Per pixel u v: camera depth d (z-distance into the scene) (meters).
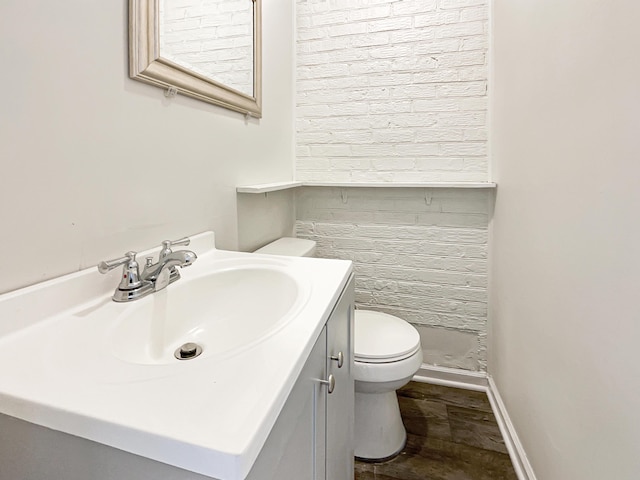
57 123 0.63
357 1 1.77
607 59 0.67
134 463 0.37
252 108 1.36
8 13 0.54
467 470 1.24
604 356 0.69
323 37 1.84
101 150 0.72
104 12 0.71
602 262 0.69
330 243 1.92
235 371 0.45
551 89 0.93
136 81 0.80
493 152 1.59
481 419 1.51
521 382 1.20
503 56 1.42
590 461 0.74
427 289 1.79
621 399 0.63
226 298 0.89
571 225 0.82
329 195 1.90
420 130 1.73
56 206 0.63
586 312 0.75
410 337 1.34
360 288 1.89
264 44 1.52
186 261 0.74
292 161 1.91
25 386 0.42
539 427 1.04
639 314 0.58
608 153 0.67
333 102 1.85
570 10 0.82
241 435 0.34
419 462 1.27
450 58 1.66
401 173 1.78
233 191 1.28
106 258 0.74
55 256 0.63
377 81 1.77
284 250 1.51
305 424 0.56
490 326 1.67
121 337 0.60
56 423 0.39
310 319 0.60
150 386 0.42
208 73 1.08
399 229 1.81
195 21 1.01
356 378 1.23
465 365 1.76
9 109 0.55
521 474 1.18
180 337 0.78
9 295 0.55
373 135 1.80
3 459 0.43
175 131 0.95
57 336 0.55
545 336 0.98
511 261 1.31
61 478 0.40
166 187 0.92
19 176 0.57
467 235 1.71
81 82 0.67
